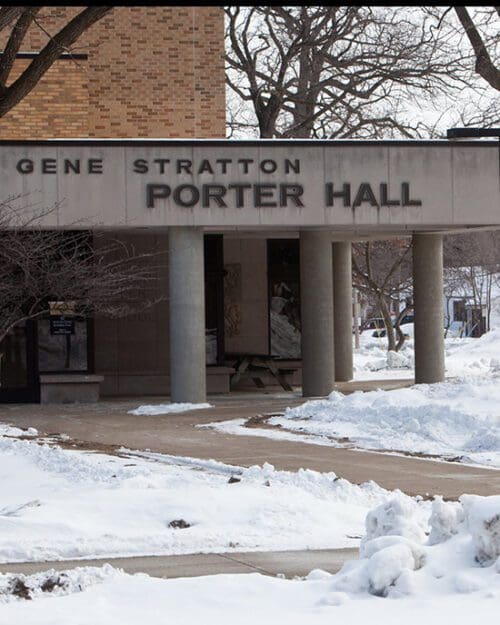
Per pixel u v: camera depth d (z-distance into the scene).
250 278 40.84
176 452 21.61
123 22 38.59
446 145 32.50
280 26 50.59
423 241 36.94
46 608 9.14
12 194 30.14
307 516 14.30
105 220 30.88
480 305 86.19
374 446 22.41
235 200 31.55
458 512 10.28
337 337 43.78
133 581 10.15
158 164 31.19
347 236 38.19
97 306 27.03
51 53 21.81
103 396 38.09
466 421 23.36
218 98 39.22
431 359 36.84
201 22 39.06
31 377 35.38
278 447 22.42
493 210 32.69
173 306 32.09
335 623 8.19
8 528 13.54
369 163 32.12
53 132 36.44
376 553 9.29
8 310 21.81
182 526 13.94
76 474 18.45
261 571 11.41
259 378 40.59
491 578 9.12
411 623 8.08
